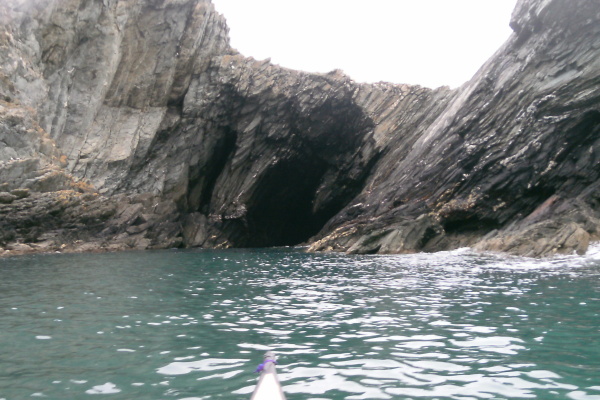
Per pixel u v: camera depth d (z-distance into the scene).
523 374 5.18
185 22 35.81
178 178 36.66
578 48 22.92
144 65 34.62
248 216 40.19
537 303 9.46
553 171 22.64
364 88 39.22
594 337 6.74
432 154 29.19
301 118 38.88
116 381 5.02
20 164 26.16
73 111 31.27
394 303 9.77
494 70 27.92
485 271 15.03
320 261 20.36
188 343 6.61
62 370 5.39
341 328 7.53
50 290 11.56
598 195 21.00
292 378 5.11
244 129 39.03
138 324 7.80
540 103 23.39
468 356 5.90
